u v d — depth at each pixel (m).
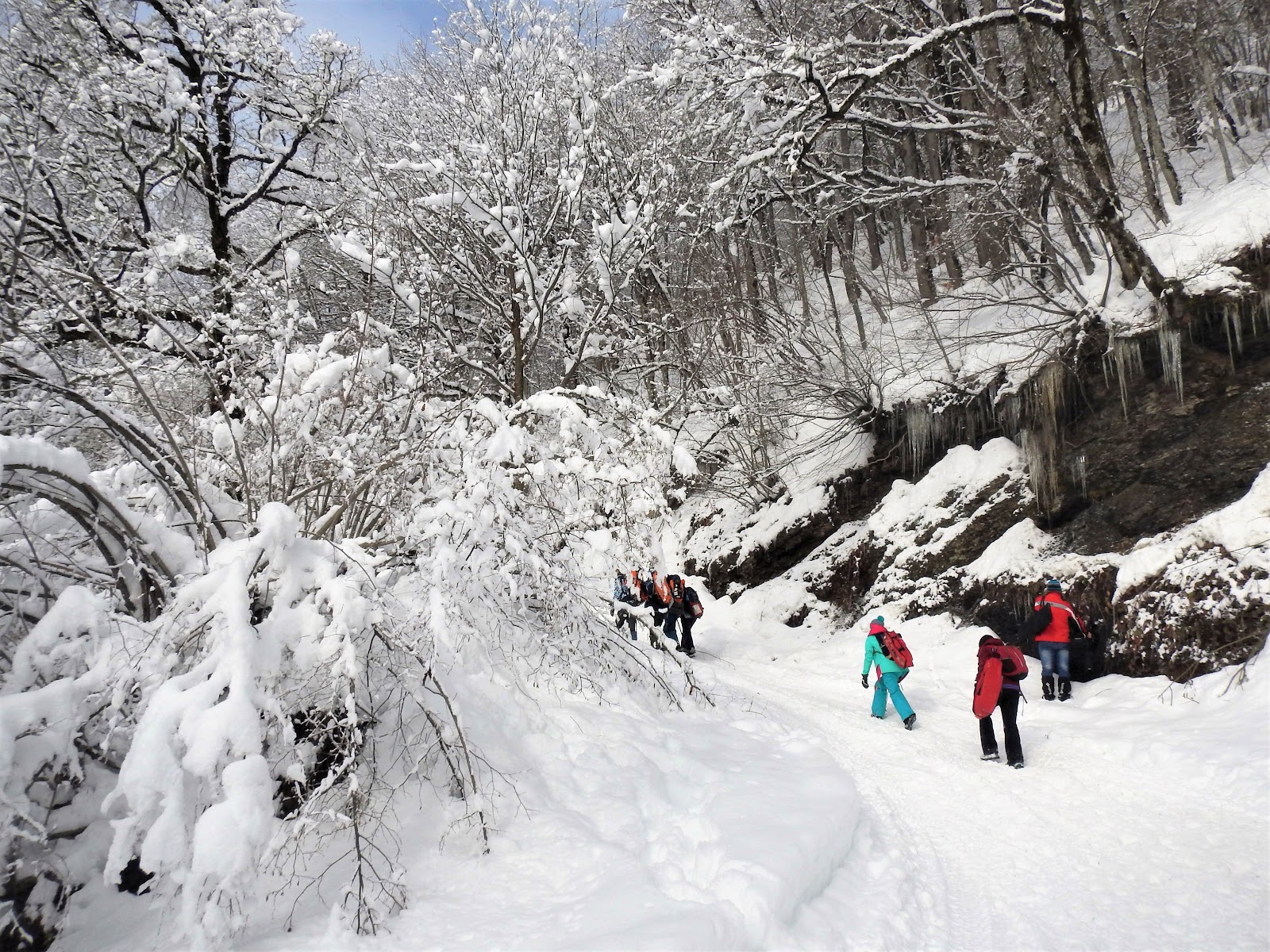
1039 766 6.02
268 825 3.34
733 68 12.05
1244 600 7.00
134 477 5.19
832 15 14.64
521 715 5.42
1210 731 5.84
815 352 13.76
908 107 14.47
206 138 11.05
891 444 13.51
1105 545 9.09
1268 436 8.27
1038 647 7.88
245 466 5.06
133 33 10.61
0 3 9.26
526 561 5.18
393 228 10.43
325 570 4.30
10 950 3.51
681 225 15.67
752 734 6.40
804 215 16.72
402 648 4.44
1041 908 3.96
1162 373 9.32
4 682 3.94
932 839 4.91
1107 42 12.54
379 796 4.55
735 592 14.95
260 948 3.42
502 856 4.15
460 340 12.66
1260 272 8.67
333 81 12.24
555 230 12.97
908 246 21.70
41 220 7.62
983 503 11.06
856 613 12.12
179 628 3.92
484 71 13.13
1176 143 15.59
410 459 5.25
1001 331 11.52
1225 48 14.98
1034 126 11.41
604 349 12.48
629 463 6.33
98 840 4.00
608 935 3.17
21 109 7.90
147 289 7.23
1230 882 4.06
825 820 4.36
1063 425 10.19
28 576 4.54
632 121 16.62
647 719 6.14
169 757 3.32
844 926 3.69
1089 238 12.62
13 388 4.96
